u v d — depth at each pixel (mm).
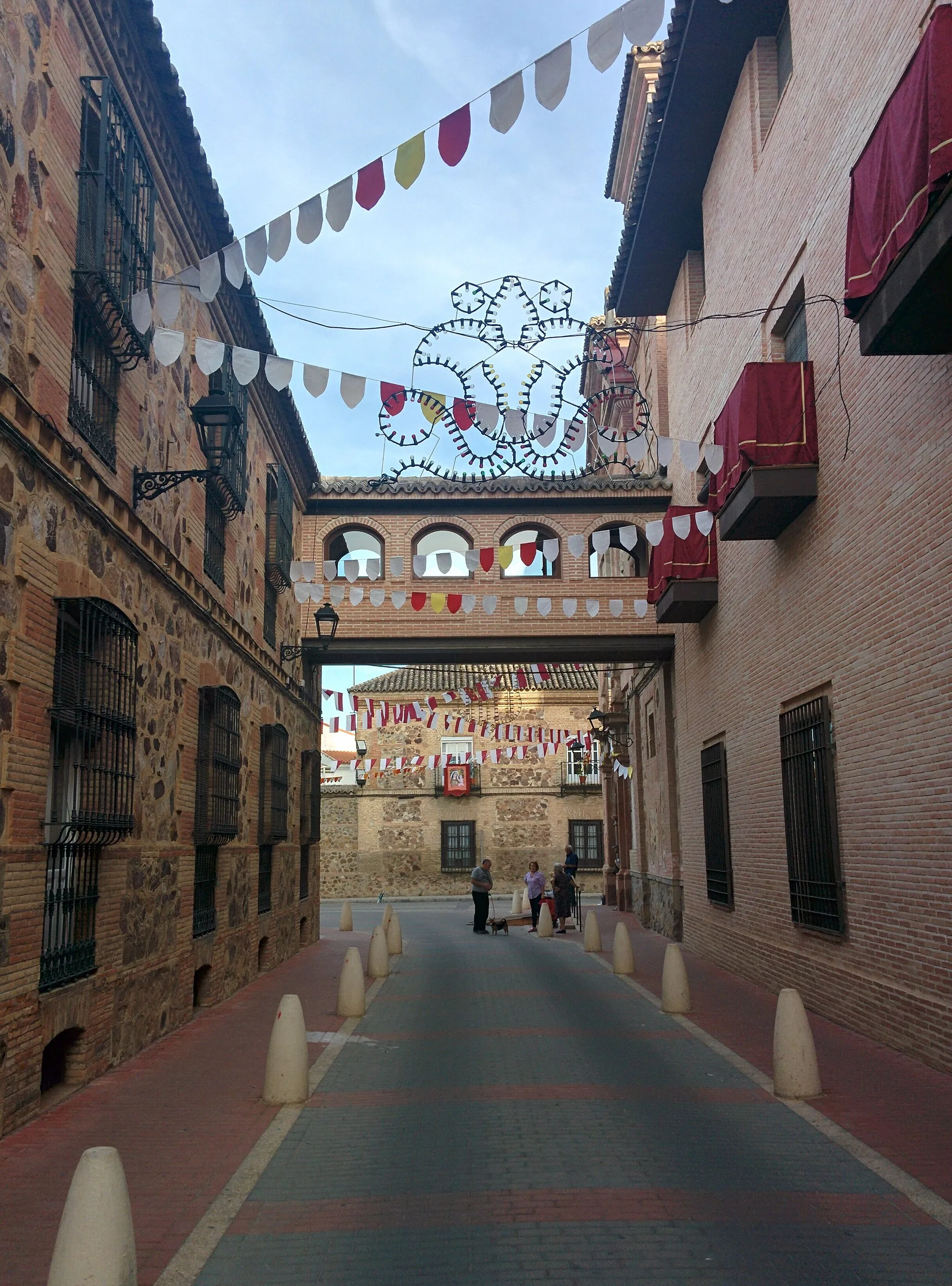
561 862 43375
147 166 10102
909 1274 4891
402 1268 5043
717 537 17391
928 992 9414
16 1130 7461
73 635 8836
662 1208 5820
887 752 10312
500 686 42375
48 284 8180
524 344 13203
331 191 6707
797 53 12906
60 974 8438
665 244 19484
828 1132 7289
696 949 19438
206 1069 9633
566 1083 8945
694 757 19453
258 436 17047
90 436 9094
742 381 12469
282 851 19109
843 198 11359
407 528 22047
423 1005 13547
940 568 9148
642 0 5746
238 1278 4957
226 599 14516
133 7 9656
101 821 9031
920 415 9516
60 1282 4477
